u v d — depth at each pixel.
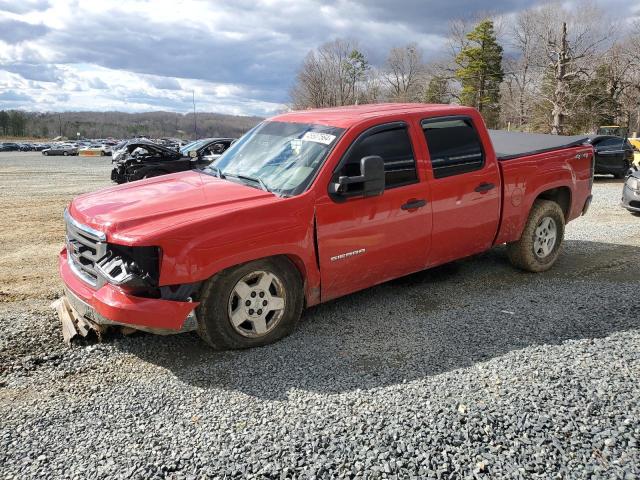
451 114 4.91
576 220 9.35
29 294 5.34
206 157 16.34
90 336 4.11
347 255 4.19
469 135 4.98
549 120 47.97
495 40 59.06
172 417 3.05
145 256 3.40
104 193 4.34
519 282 5.52
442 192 4.70
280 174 4.23
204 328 3.70
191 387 3.40
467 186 4.88
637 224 8.89
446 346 3.94
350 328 4.32
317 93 77.25
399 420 2.95
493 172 5.09
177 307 3.47
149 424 2.98
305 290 4.11
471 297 5.06
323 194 4.01
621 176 17.86
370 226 4.27
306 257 3.96
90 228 3.66
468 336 4.12
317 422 2.95
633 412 2.98
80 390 3.38
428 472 2.53
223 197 3.92
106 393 3.34
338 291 4.31
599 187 15.48
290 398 3.23
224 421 2.99
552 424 2.88
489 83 60.09
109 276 3.47
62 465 2.63
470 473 2.52
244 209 3.67
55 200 13.41
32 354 3.85
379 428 2.88
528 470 2.54
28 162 35.69
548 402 3.09
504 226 5.32
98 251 3.59
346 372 3.56
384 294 5.15
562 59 37.75
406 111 4.67
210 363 3.72
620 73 53.72
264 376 3.52
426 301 4.96
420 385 3.35
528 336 4.09
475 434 2.80
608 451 2.66
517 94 60.56
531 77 53.72
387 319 4.52
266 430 2.89
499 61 59.38
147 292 3.47
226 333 3.77
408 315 4.61
